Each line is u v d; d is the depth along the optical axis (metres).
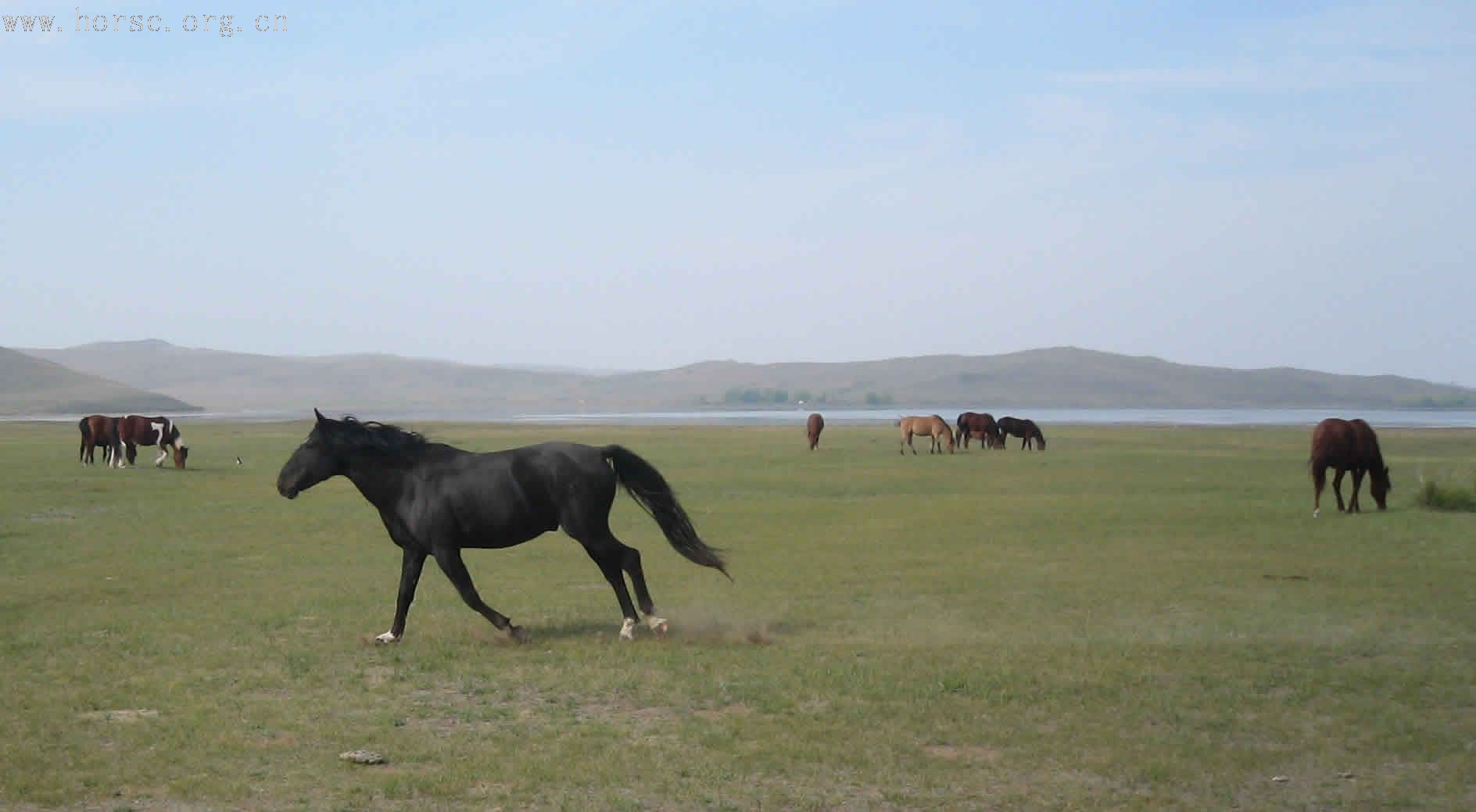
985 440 54.88
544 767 7.62
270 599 14.64
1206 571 16.59
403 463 11.91
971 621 13.02
